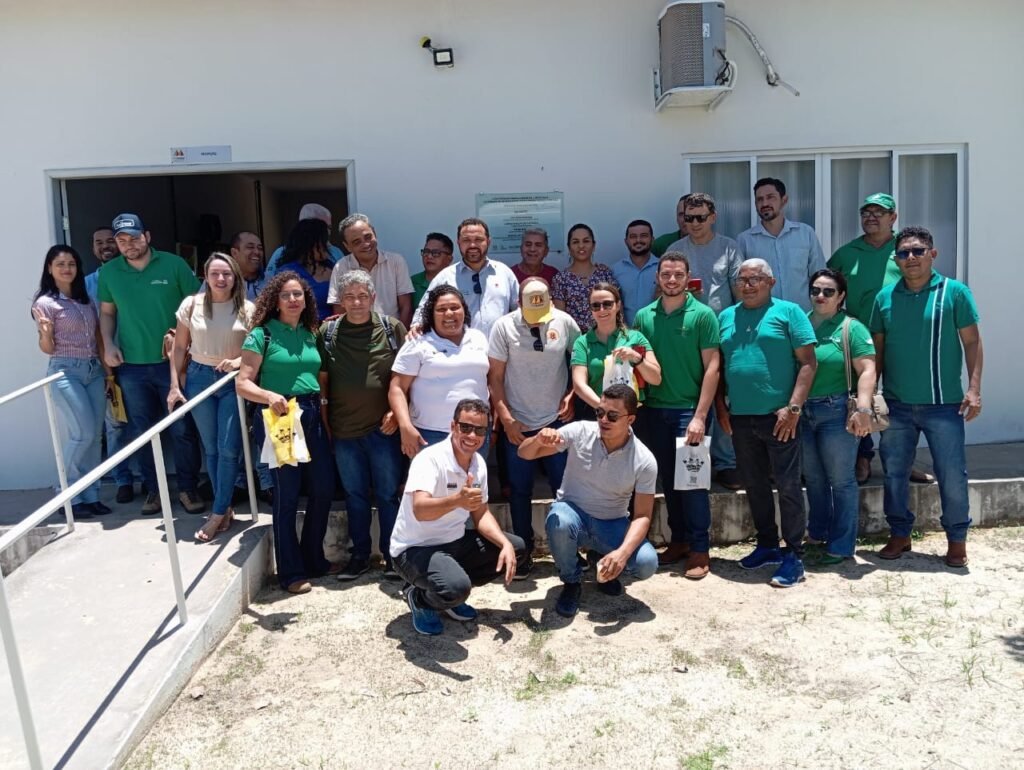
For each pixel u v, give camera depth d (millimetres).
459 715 3176
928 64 5633
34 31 5449
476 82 5559
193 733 3057
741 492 4836
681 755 2891
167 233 7488
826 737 2967
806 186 5762
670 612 3984
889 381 4457
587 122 5598
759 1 5555
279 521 4262
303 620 3975
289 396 4129
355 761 2902
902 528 4512
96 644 3418
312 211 5031
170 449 5758
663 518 4766
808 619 3855
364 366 4180
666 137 5617
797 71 5617
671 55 5246
